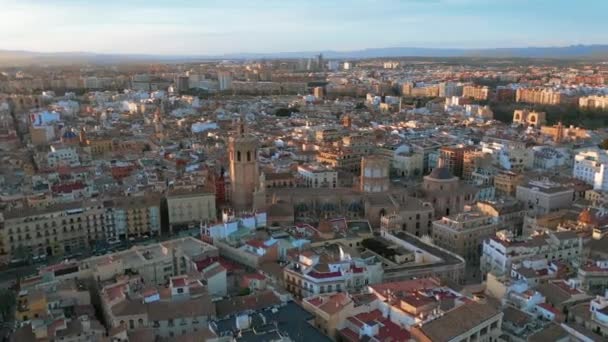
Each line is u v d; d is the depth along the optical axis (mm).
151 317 189000
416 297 194250
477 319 178375
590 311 194500
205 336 173375
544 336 178625
